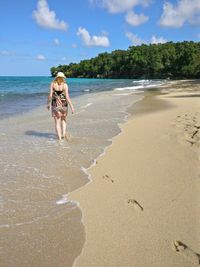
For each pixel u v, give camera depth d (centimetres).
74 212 472
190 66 10106
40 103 2094
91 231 419
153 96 2383
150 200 500
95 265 353
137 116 1315
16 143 870
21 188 561
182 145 789
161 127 1018
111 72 14912
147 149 776
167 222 434
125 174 616
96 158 726
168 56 11700
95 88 4391
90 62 16300
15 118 1345
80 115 1395
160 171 621
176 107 1556
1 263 357
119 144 841
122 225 431
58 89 894
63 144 858
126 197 515
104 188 555
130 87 4266
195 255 364
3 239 404
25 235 413
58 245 390
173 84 5019
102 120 1237
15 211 477
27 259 364
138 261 357
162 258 360
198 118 1138
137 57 12775
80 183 581
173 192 525
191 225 424
